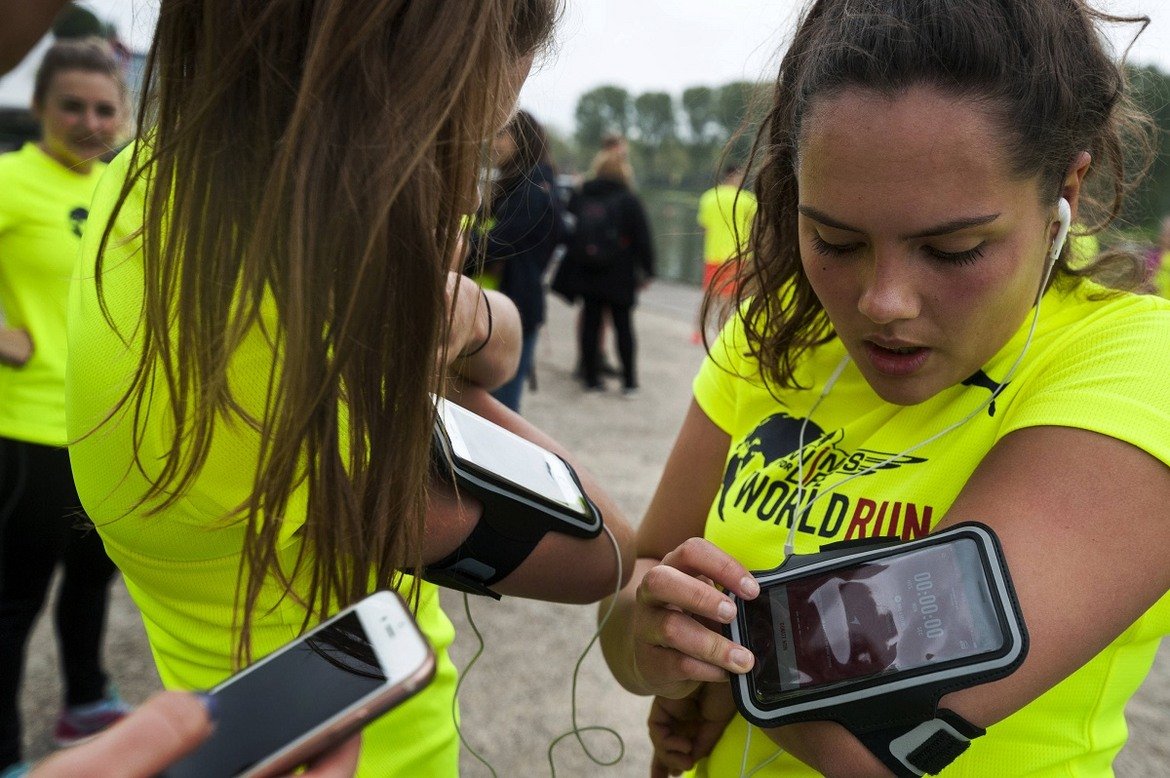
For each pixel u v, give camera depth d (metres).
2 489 2.05
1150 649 0.86
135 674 2.57
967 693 0.72
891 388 0.84
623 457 4.61
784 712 0.77
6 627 2.09
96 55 2.16
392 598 0.64
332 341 0.71
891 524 0.89
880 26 0.73
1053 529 0.73
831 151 0.75
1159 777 2.26
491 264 3.75
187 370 0.73
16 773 2.09
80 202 2.18
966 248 0.74
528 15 0.82
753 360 1.11
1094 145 0.85
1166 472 0.74
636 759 2.36
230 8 0.69
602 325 6.00
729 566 0.84
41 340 2.08
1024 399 0.85
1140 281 0.92
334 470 0.74
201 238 0.71
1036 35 0.74
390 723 0.99
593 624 3.04
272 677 0.63
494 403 1.17
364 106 0.69
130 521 0.82
